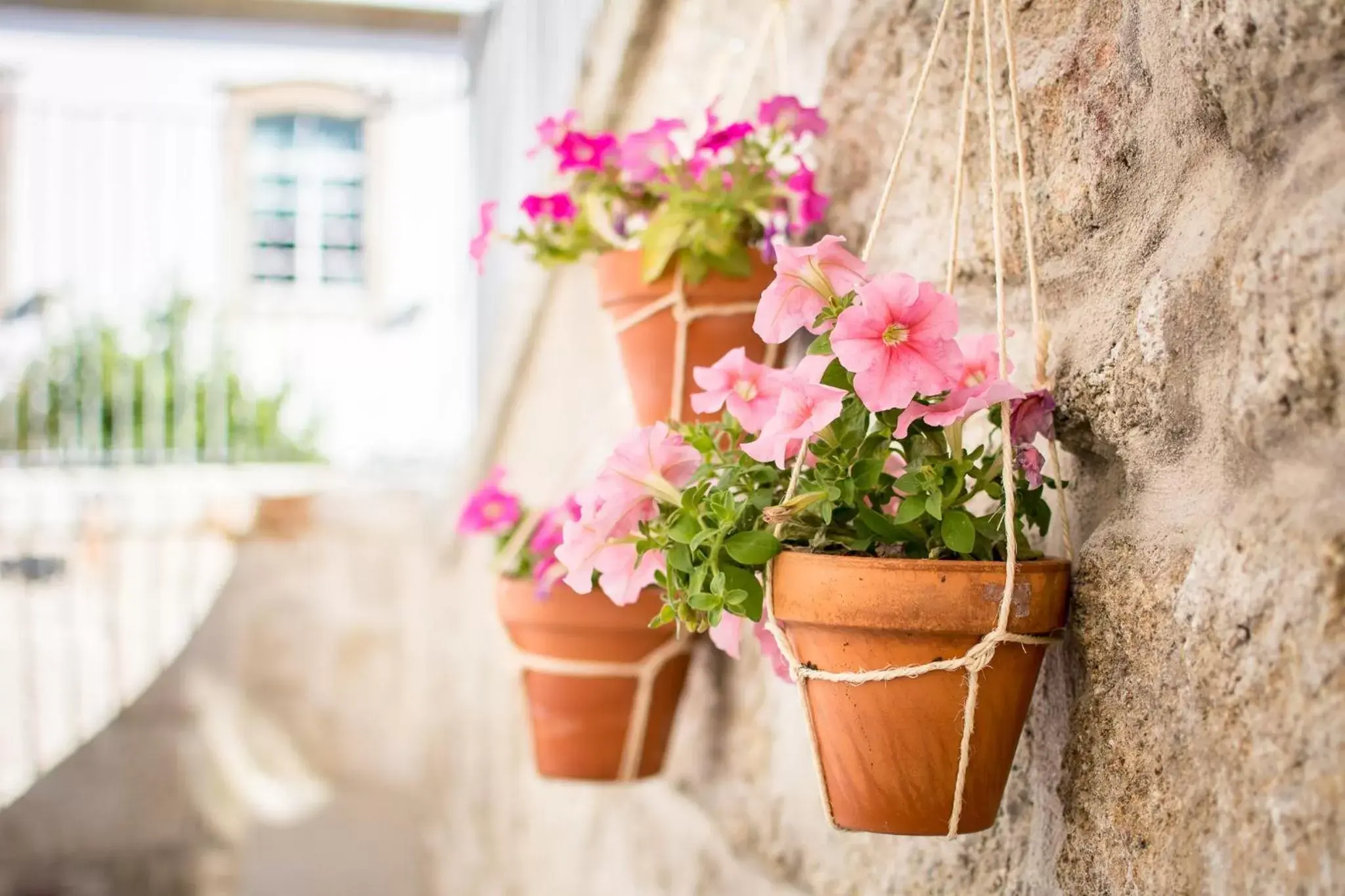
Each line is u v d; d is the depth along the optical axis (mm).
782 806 1464
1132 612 884
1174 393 867
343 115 6703
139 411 4926
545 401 2617
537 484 2668
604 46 2088
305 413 5574
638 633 1482
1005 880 1060
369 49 6488
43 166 5086
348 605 4141
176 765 4039
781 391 1039
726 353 1384
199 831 4039
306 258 6699
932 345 857
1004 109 1084
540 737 1565
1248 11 763
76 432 4789
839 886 1331
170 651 4047
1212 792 791
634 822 2020
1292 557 736
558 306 2502
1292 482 758
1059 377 995
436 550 3885
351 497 4160
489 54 3615
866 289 855
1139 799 863
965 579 866
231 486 4168
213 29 6414
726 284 1348
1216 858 781
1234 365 801
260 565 4102
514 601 1512
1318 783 704
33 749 3949
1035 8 1047
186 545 4074
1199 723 807
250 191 6602
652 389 1424
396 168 6324
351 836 4094
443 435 4809
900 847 1218
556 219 1521
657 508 1078
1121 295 939
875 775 922
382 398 5539
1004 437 875
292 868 4051
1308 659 717
